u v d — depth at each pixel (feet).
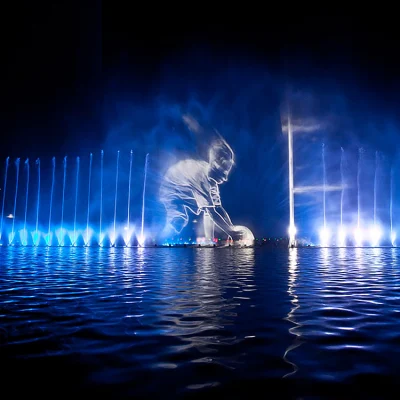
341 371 10.16
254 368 10.41
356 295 23.13
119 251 81.51
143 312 17.93
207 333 14.10
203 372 10.10
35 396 8.63
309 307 19.22
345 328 14.85
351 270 39.58
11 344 12.67
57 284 28.12
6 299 21.58
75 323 15.67
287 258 59.77
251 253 74.90
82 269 40.34
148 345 12.60
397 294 23.53
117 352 11.81
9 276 33.47
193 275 34.71
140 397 8.58
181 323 15.70
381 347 12.33
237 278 32.30
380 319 16.46
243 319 16.46
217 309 18.67
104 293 23.86
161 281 30.12
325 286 27.17
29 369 10.33
